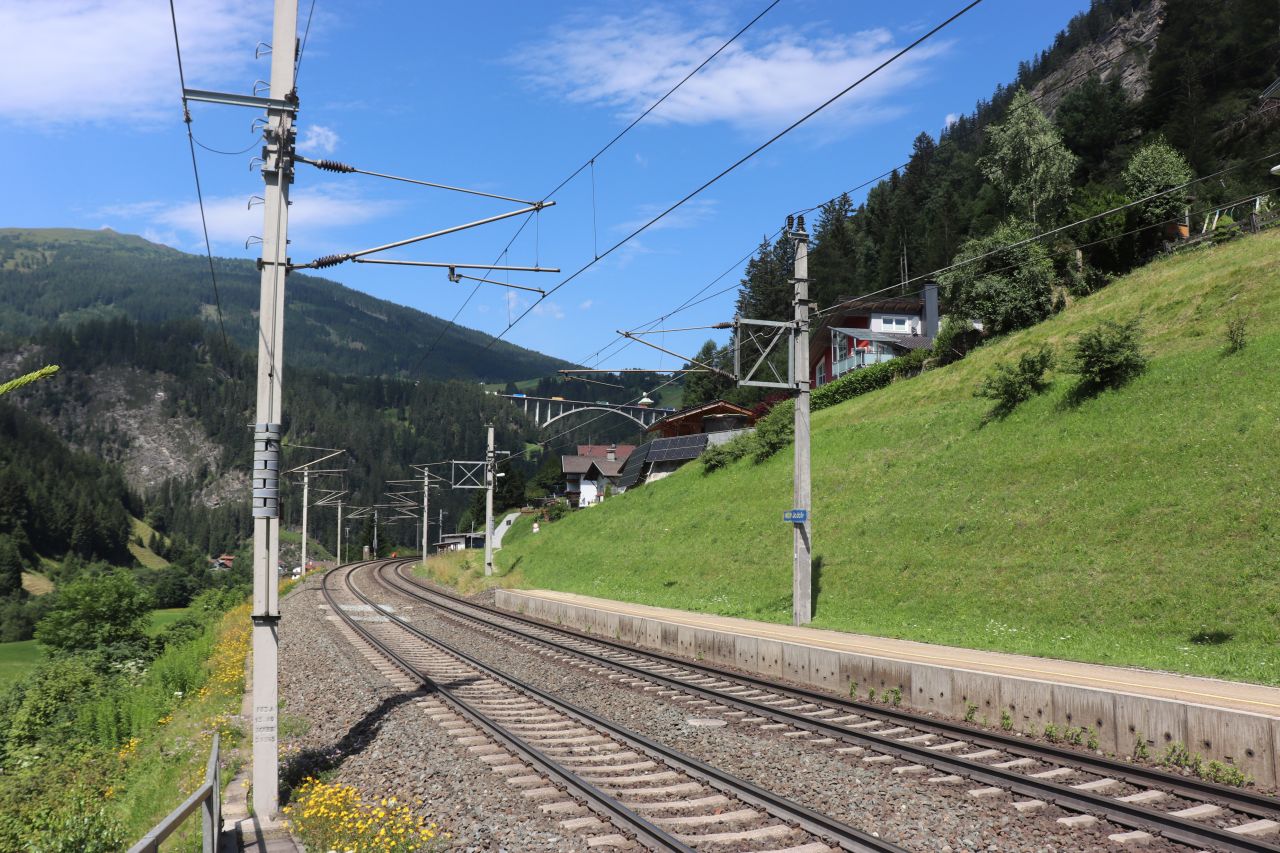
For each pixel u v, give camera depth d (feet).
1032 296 145.18
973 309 151.94
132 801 38.91
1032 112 214.28
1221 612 58.23
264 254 37.14
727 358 334.44
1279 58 291.58
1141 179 150.10
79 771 45.16
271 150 37.35
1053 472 88.38
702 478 163.32
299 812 32.83
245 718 51.13
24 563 497.46
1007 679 44.47
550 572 157.38
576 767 37.04
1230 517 66.74
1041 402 103.71
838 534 102.32
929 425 119.96
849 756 38.68
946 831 28.07
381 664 71.82
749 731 44.55
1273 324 90.43
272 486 35.63
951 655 56.80
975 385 128.47
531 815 30.68
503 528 307.99
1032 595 71.05
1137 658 53.11
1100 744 39.63
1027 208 215.72
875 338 204.74
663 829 27.86
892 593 82.43
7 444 633.20
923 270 324.60
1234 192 213.05
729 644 70.03
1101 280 147.43
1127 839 27.07
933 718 47.16
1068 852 26.25
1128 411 90.63
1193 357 92.79
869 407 148.66
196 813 33.94
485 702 53.36
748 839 27.50
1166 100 306.76
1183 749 36.09
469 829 29.45
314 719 50.57
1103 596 66.23
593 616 97.55
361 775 38.17
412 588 175.94
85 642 101.86
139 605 106.32
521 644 83.97
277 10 37.68
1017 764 36.37
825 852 26.37
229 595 168.86
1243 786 33.27
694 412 228.22
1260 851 25.04
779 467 140.87
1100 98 317.63
